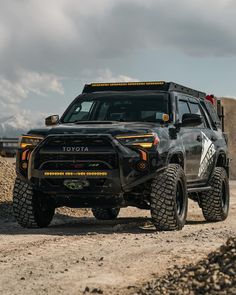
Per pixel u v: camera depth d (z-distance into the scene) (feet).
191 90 35.91
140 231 29.30
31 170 28.60
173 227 28.78
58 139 28.22
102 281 16.89
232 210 42.37
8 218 36.09
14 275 17.85
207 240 24.25
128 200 29.58
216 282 14.42
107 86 33.81
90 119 32.48
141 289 15.48
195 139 33.04
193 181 32.86
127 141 27.91
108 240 25.04
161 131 29.17
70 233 28.40
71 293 15.65
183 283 14.98
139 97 32.40
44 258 20.66
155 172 28.04
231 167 131.95
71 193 28.53
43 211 31.04
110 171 27.63
